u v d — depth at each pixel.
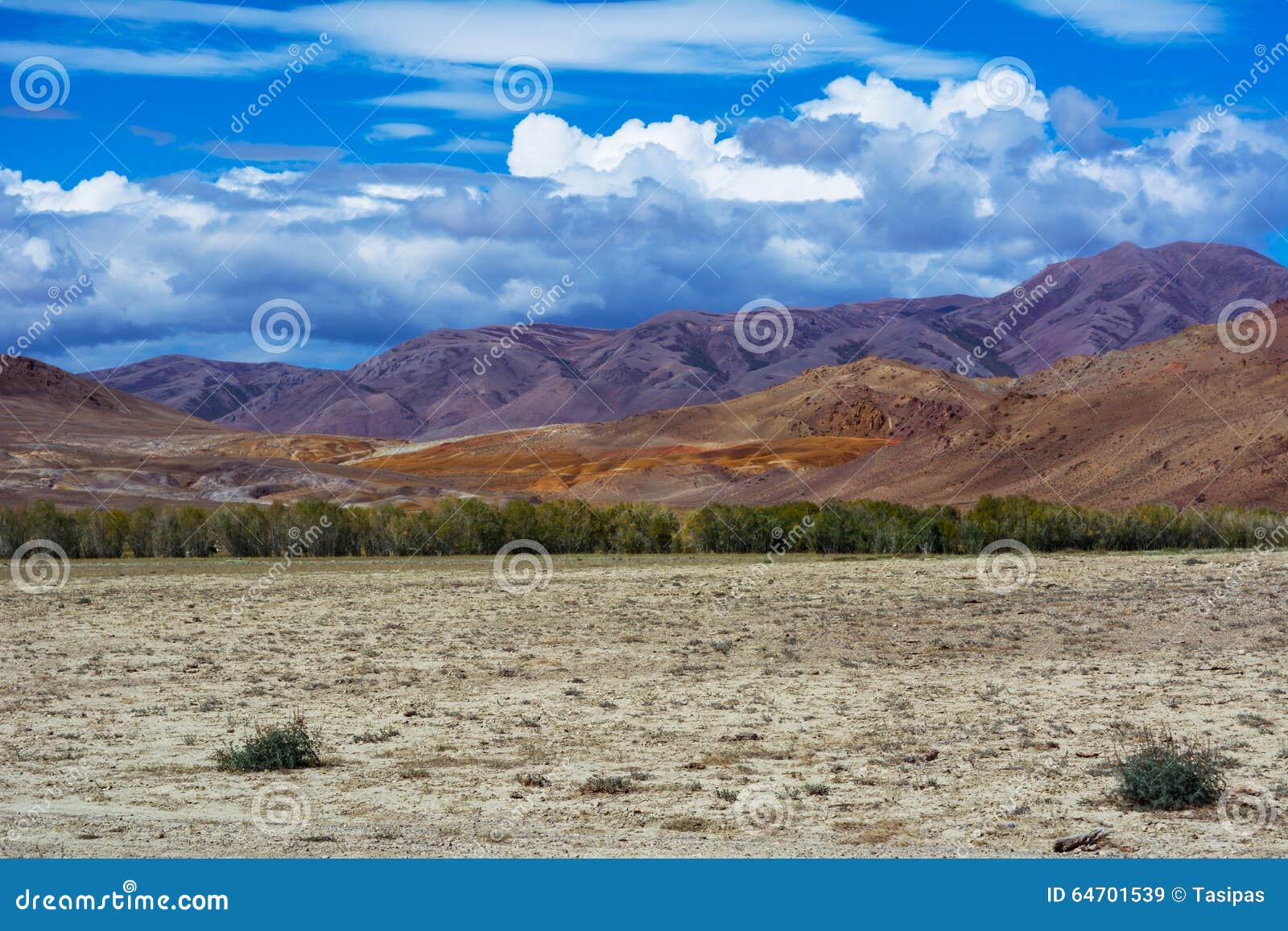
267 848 12.56
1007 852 12.18
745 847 12.42
